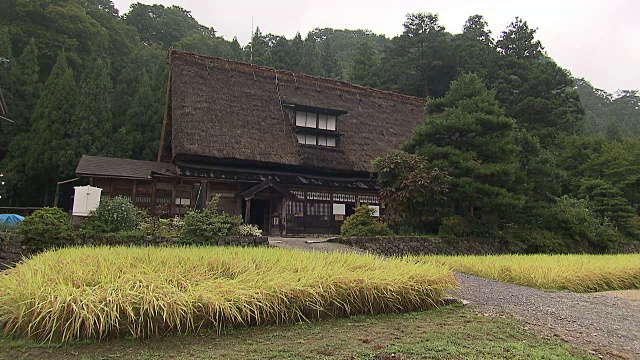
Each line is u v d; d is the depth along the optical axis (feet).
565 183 77.05
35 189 72.90
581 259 34.27
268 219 58.95
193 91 60.85
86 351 11.73
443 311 17.52
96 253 19.77
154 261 17.78
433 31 111.55
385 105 79.56
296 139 63.57
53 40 100.17
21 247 30.37
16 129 77.36
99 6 152.56
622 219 62.64
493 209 47.11
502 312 17.61
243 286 14.62
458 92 55.57
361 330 14.24
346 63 178.09
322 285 15.83
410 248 42.34
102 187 51.98
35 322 12.30
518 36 104.63
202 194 51.42
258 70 70.79
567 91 99.86
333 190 60.75
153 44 147.13
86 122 73.77
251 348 12.00
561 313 18.07
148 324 12.84
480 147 49.37
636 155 82.53
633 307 20.80
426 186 45.85
